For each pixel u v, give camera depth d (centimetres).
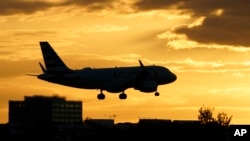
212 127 17862
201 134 17688
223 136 17350
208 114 18912
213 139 17462
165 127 18588
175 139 17875
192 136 17762
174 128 18300
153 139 18375
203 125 18075
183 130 18050
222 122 18438
